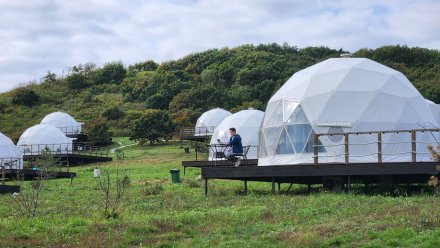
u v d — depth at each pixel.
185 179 32.34
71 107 85.81
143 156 51.78
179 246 13.33
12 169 38.62
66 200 24.52
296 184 27.17
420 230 12.84
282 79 82.25
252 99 76.88
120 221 16.81
